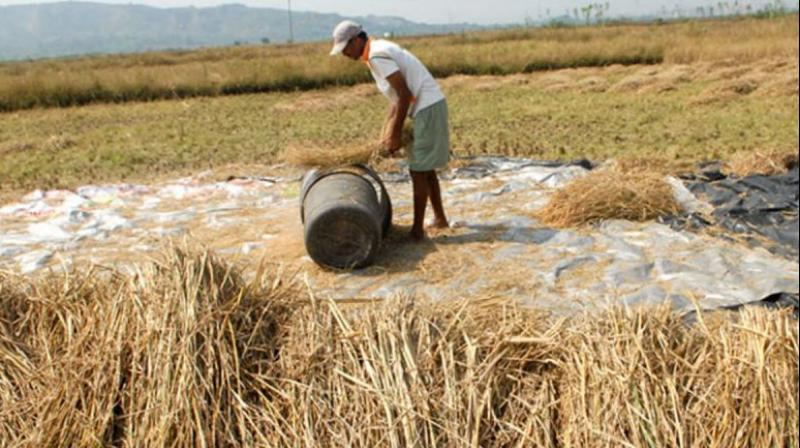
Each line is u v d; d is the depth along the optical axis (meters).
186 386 3.33
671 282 4.86
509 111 14.41
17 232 6.54
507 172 8.20
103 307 3.83
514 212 6.55
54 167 9.87
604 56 24.34
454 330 3.62
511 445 3.29
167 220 6.74
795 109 12.69
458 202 6.98
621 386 3.22
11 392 3.57
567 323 3.79
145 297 3.73
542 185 7.50
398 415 3.23
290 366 3.51
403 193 7.53
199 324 3.52
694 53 23.17
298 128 13.23
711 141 10.08
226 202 7.37
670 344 3.46
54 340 3.79
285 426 3.32
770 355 3.29
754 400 3.18
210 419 3.32
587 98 16.19
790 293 4.49
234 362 3.50
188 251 4.00
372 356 3.42
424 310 3.76
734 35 26.92
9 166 10.03
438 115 5.40
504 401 3.41
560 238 5.74
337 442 3.23
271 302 3.84
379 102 17.09
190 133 13.09
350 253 5.13
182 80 20.98
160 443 3.23
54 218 6.90
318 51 44.19
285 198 7.42
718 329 3.60
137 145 11.74
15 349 3.77
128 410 3.42
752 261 5.22
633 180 6.50
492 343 3.59
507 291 4.73
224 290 3.83
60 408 3.43
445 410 3.27
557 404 3.39
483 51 24.95
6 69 35.34
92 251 5.89
